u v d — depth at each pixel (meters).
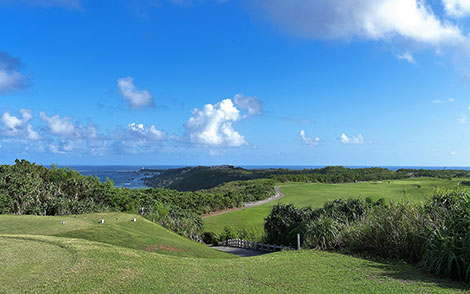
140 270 7.54
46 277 6.62
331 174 116.00
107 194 30.83
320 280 7.25
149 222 19.20
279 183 99.50
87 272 7.04
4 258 7.82
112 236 13.22
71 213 25.30
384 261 9.23
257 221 42.91
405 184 78.44
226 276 7.57
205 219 43.75
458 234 7.43
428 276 7.45
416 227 9.19
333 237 11.70
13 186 23.95
